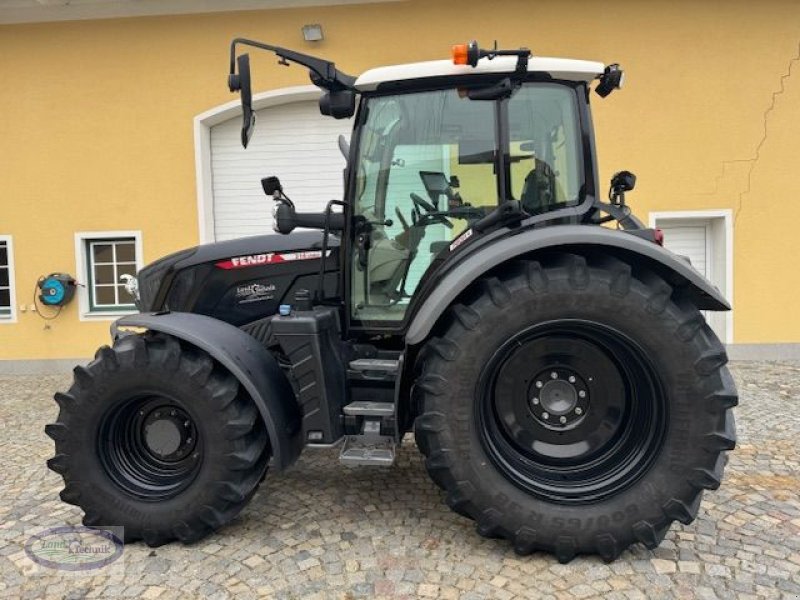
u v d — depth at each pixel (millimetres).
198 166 6789
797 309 6551
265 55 6660
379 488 3250
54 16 6645
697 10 6301
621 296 2316
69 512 3051
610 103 6457
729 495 3080
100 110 6781
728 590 2238
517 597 2219
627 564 2422
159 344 2643
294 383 2934
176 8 6602
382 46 6578
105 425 2672
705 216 6508
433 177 2855
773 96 6340
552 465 2559
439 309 2416
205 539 2703
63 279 6820
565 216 2688
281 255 3246
